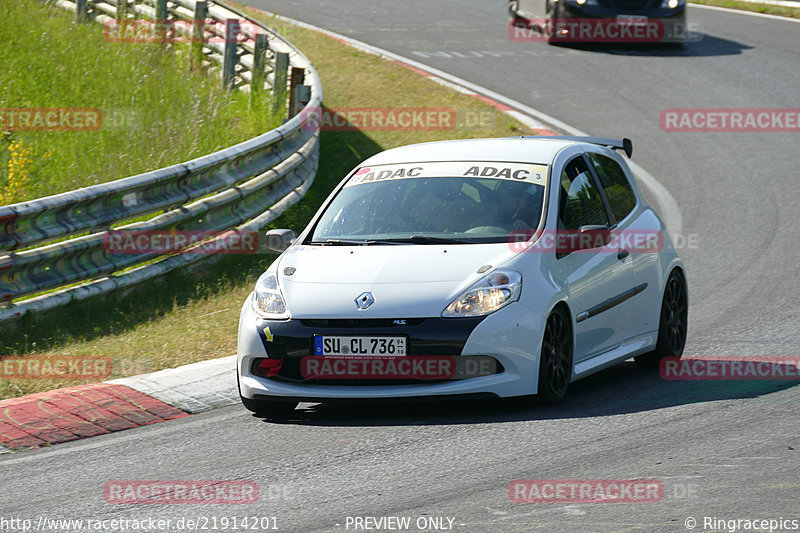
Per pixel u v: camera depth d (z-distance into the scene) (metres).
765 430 21.16
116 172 46.38
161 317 33.38
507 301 23.08
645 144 58.62
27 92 57.28
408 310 22.84
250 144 42.12
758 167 54.91
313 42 80.19
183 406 24.98
